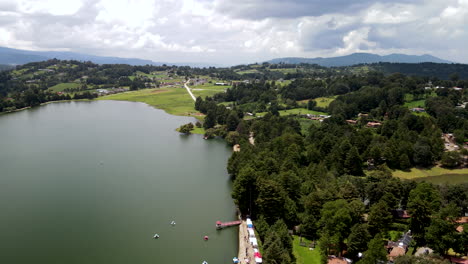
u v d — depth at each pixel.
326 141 189.00
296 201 123.62
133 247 108.88
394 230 110.56
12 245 109.38
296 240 106.31
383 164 180.62
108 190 154.75
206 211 134.88
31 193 149.88
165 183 164.50
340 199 109.38
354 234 93.31
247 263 97.00
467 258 92.44
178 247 109.12
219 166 193.38
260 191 117.12
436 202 106.38
